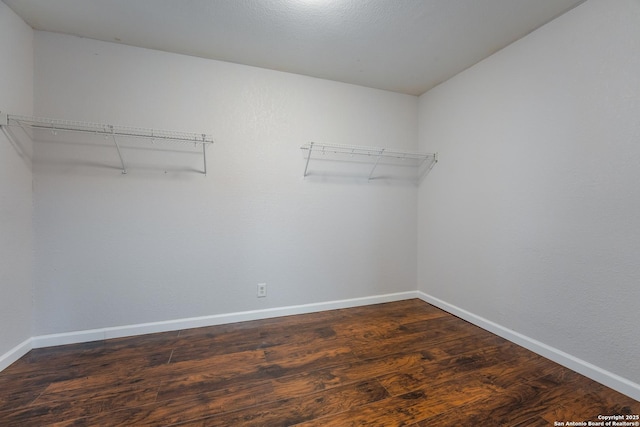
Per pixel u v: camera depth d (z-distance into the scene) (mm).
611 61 1527
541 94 1879
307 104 2607
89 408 1362
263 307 2514
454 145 2605
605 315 1563
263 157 2471
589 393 1491
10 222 1734
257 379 1604
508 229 2107
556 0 1631
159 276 2217
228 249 2393
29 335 1905
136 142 2137
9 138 1723
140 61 2141
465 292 2492
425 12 1751
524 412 1354
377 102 2881
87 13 1761
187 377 1620
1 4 1654
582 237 1664
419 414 1337
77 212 2020
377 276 2930
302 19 1826
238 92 2389
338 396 1462
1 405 1376
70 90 1989
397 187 2996
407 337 2150
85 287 2051
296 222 2598
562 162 1761
